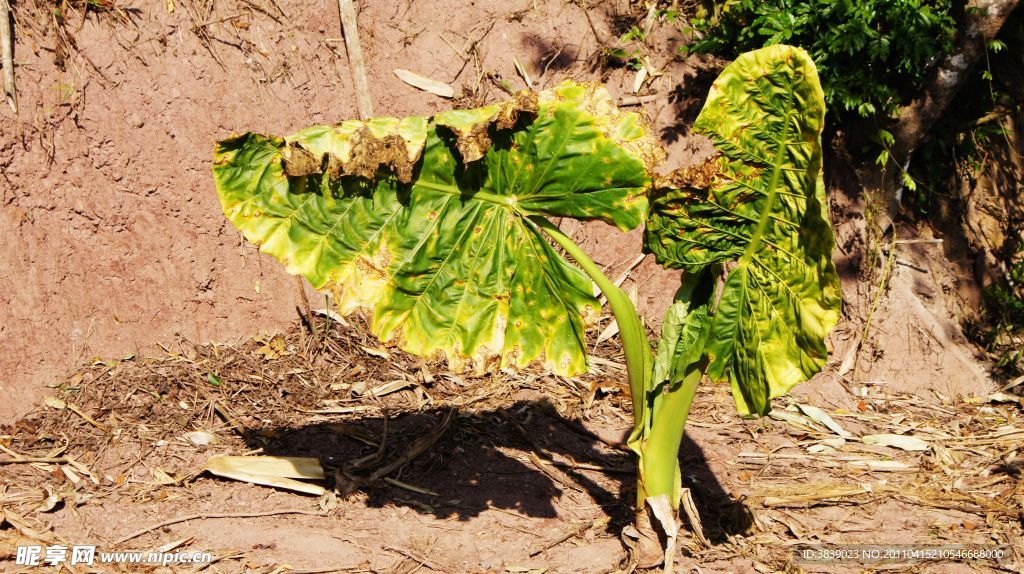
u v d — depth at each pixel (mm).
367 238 3938
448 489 4961
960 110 7770
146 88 5875
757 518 4910
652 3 7359
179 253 6020
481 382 6191
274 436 5281
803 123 3629
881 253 7301
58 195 5574
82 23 5676
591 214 3982
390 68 6777
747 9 6945
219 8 6156
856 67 6660
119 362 5742
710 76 7348
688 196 3902
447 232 4023
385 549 4363
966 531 4898
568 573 4254
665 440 4184
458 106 6953
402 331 4059
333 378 5992
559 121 3861
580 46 7215
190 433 5211
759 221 3912
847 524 4934
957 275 7738
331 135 3654
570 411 5949
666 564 4176
